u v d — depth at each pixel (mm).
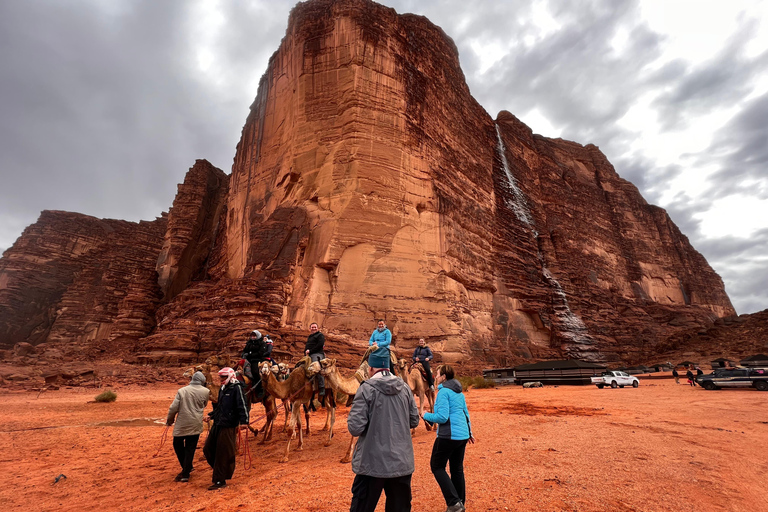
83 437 10570
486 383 33719
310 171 40375
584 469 6422
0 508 5613
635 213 101750
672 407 15070
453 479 4738
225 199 69938
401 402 4004
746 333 59906
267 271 35812
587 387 31422
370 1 44531
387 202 38844
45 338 61344
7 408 16109
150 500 5773
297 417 8469
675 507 4918
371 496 3654
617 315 73438
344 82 41062
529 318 57656
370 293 36281
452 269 42656
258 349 9562
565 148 100438
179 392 6914
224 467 6223
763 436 9289
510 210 65125
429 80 48312
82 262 71438
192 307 37656
